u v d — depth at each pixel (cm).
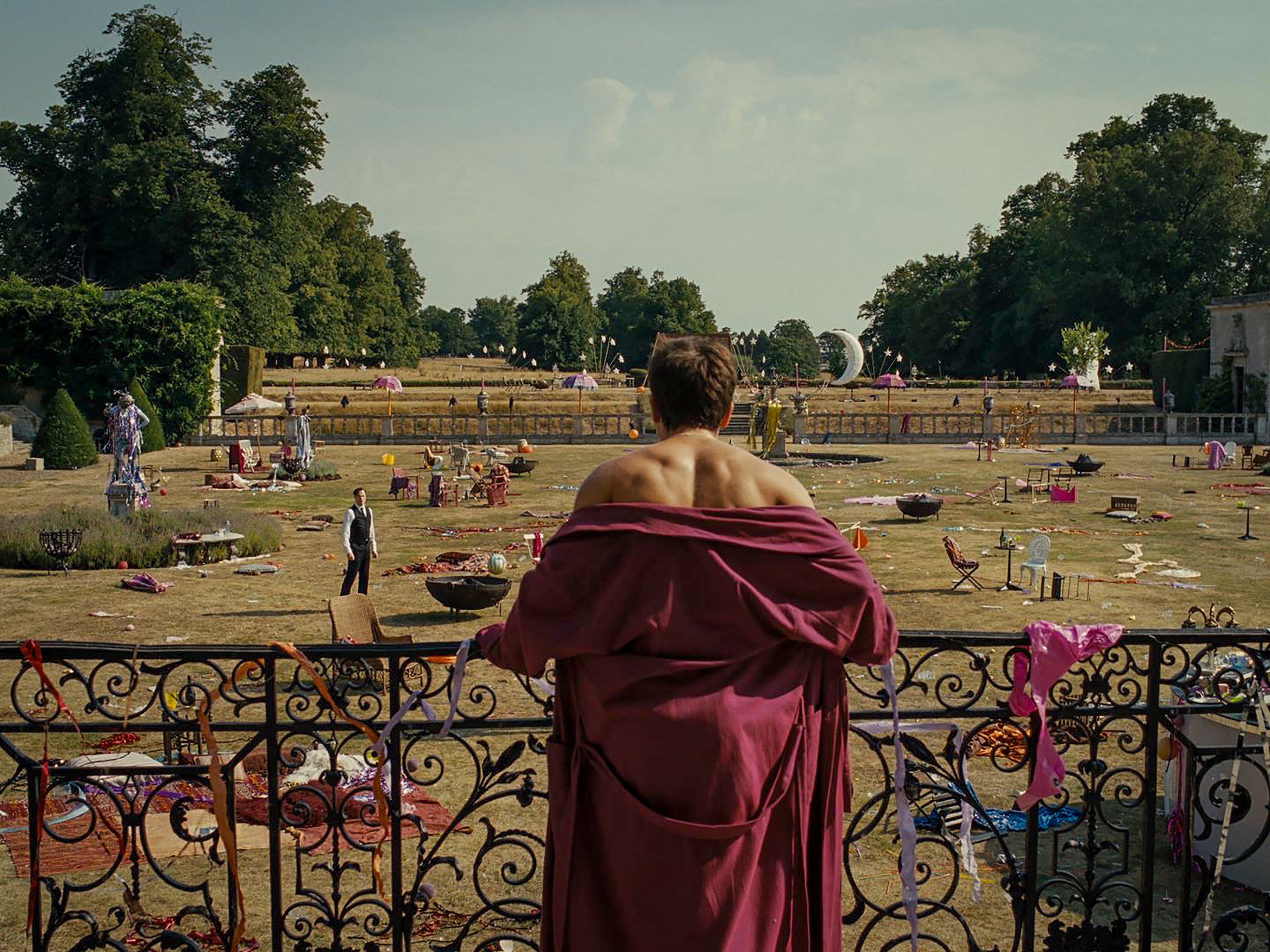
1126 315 8312
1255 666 427
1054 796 413
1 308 4903
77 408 4338
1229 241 7838
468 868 716
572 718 296
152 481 3241
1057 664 404
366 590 1645
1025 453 4828
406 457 4662
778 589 280
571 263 14825
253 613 1598
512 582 1858
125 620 1541
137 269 7019
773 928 278
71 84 7125
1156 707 427
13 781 404
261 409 4984
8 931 624
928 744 966
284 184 7456
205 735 400
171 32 7181
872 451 5038
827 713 293
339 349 10356
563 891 281
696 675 272
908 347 11006
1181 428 5788
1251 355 5722
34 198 7075
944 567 1991
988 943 609
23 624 1516
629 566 275
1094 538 2341
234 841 407
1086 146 9162
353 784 845
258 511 2830
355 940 606
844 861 431
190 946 415
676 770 268
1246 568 1981
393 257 14975
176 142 6944
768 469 296
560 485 3506
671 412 308
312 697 1122
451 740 1003
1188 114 8606
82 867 711
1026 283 9675
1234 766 438
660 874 268
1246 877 676
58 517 2159
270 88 7275
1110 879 448
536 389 8250
